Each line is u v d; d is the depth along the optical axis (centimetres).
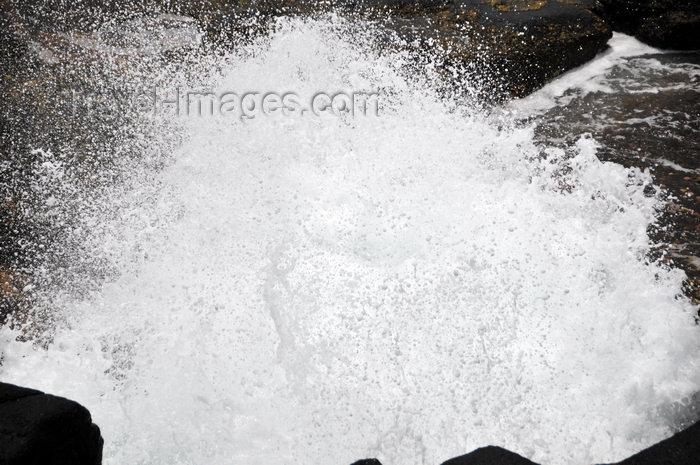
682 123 449
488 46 499
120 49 491
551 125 450
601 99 485
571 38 518
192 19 528
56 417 173
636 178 390
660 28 554
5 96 434
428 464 258
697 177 391
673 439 219
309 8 543
